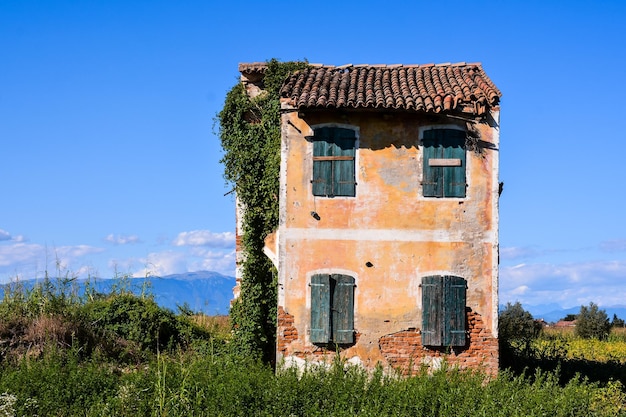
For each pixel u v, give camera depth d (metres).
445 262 18.64
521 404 15.34
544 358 23.19
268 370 17.12
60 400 15.26
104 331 22.14
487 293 18.61
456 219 18.72
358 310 18.66
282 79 20.75
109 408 14.82
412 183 18.81
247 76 21.30
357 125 18.95
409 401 14.93
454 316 18.45
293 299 18.75
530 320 36.22
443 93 18.92
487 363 18.47
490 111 18.89
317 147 18.95
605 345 32.22
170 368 16.97
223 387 15.34
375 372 16.73
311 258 18.78
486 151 18.84
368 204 18.80
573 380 17.73
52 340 20.45
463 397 15.49
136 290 25.25
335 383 15.98
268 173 20.20
